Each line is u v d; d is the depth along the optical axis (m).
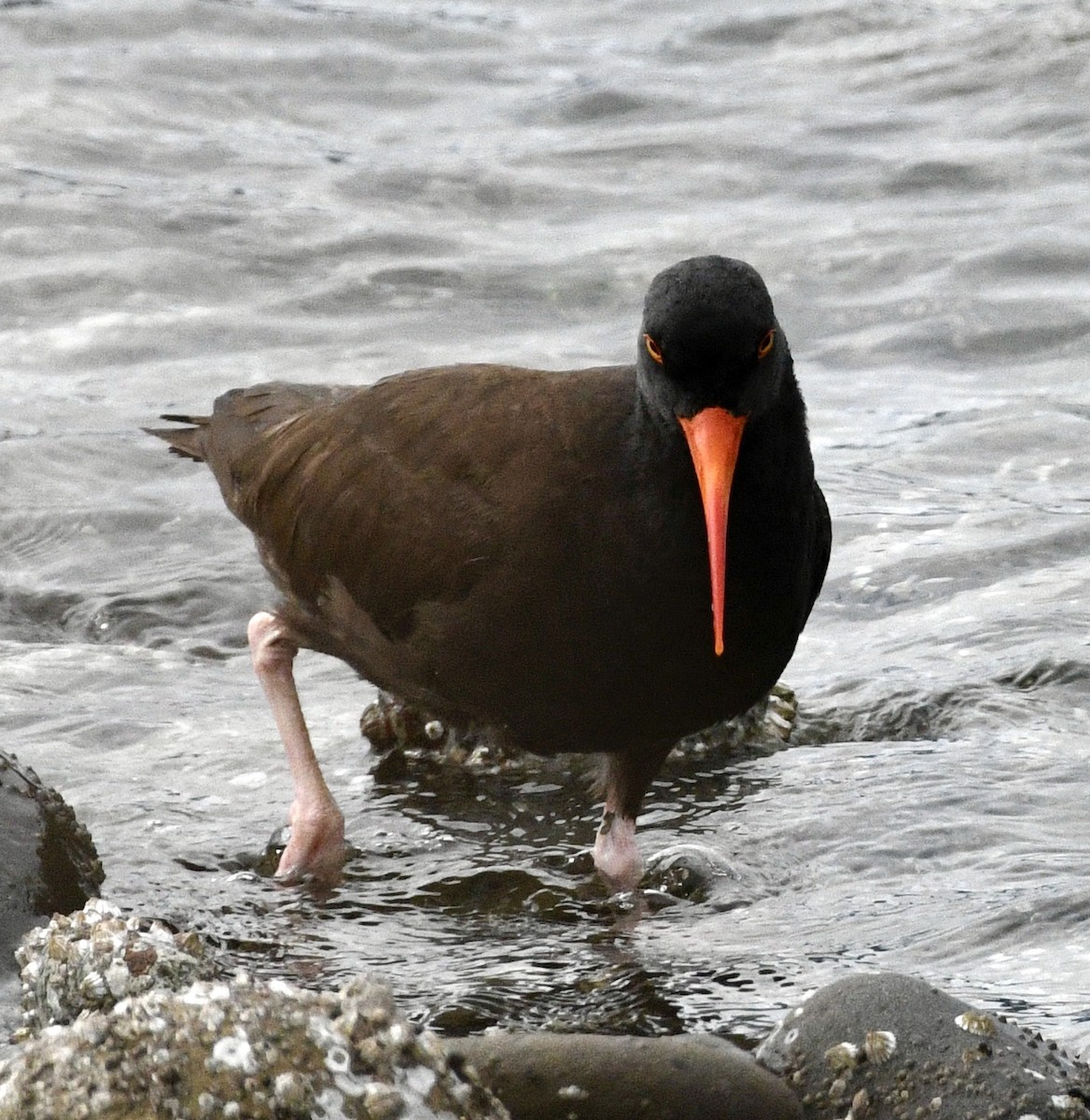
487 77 27.77
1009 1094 7.31
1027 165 23.73
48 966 8.12
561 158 24.64
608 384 9.93
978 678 12.89
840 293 20.83
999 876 10.10
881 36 28.38
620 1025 8.66
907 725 12.39
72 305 20.61
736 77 27.42
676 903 10.25
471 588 9.92
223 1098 6.41
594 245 21.95
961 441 17.55
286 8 29.42
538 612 9.73
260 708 13.14
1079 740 11.95
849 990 7.82
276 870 10.72
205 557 15.75
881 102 26.14
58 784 11.73
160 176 23.89
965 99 26.09
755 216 22.78
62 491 16.80
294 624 11.32
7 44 27.64
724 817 11.18
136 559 15.74
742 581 9.56
